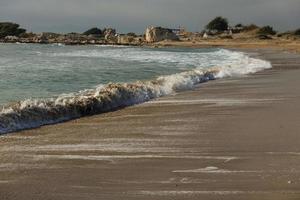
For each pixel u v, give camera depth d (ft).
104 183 23.71
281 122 40.57
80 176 24.90
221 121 41.65
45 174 25.21
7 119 38.17
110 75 92.48
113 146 32.01
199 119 42.93
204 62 142.61
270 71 100.22
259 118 42.83
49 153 29.84
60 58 162.40
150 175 25.13
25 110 40.86
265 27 563.48
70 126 39.58
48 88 68.33
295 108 48.65
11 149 30.76
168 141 33.58
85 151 30.48
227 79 83.66
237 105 51.62
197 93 64.13
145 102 55.52
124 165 27.14
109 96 52.06
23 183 23.61
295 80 79.61
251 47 314.76
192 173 25.49
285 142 32.81
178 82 70.18
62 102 46.09
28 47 346.13
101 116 45.27
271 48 279.90
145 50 294.66
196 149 31.12
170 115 45.52
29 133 36.14
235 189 22.61
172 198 21.40
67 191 22.45
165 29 565.12
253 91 64.80
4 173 25.27
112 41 558.56
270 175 24.90
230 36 562.25
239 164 27.27
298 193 21.91
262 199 21.17
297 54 188.44
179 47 390.42
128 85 60.75
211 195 21.76
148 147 31.73
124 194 22.00
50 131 37.14
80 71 100.17
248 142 32.99
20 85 71.15
